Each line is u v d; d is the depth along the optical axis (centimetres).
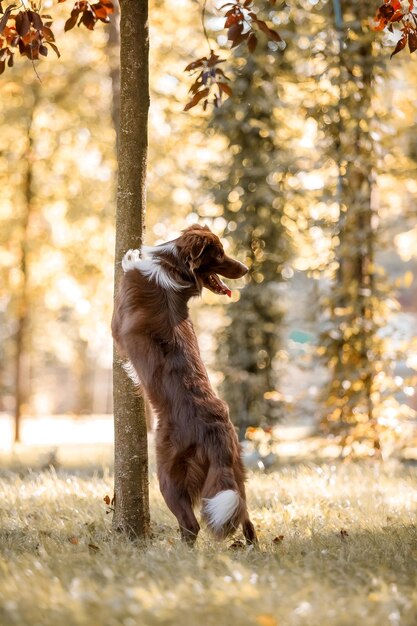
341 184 1181
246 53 1261
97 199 1669
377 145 1164
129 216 629
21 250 1719
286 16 1246
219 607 392
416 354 1193
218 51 1333
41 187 1708
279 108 1338
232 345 1344
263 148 1324
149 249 639
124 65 621
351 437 1173
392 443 1178
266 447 1295
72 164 1686
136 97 622
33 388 3556
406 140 1394
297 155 1349
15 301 1784
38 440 2070
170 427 575
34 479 901
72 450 1526
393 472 1012
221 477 551
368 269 1212
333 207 1231
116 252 638
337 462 1178
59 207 1719
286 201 1327
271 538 607
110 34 1434
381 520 673
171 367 586
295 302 1617
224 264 666
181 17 1495
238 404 1325
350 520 670
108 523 654
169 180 1603
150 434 1453
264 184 1306
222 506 531
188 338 608
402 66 1296
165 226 1611
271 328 1338
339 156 1162
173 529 651
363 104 1152
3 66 683
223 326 1374
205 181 1380
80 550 557
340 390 1194
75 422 2936
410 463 1268
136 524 620
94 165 1688
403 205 1661
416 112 1422
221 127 1305
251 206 1318
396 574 488
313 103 1236
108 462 1169
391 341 1192
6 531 626
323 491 807
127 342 605
